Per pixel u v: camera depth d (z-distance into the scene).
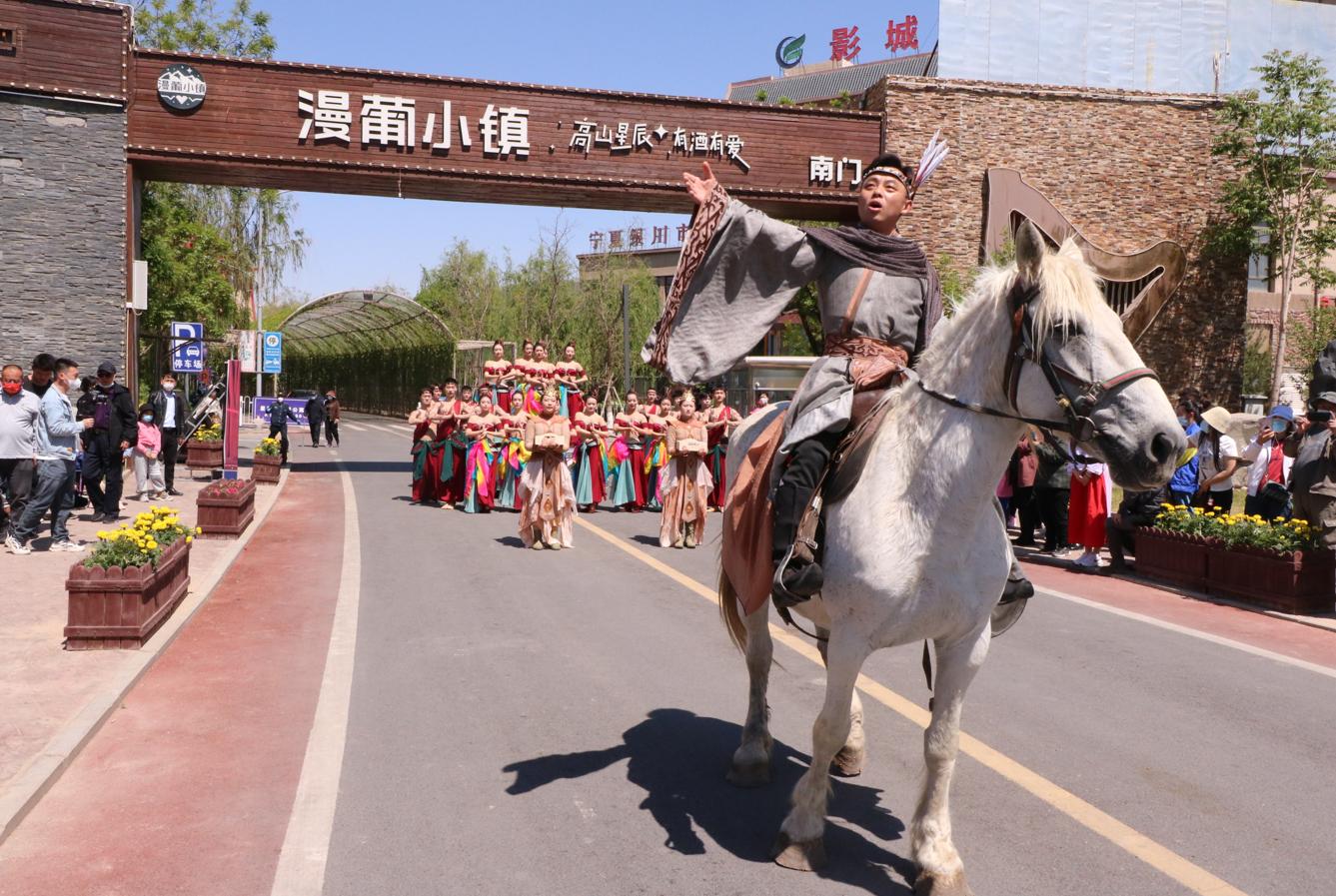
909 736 5.68
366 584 9.89
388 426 48.69
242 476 19.92
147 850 4.13
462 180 19.22
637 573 10.85
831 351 4.06
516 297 45.44
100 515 13.70
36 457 10.59
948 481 3.49
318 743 5.41
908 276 4.06
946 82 22.92
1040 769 5.18
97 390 13.46
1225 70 26.64
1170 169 24.47
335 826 4.39
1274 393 26.27
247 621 8.18
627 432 17.03
